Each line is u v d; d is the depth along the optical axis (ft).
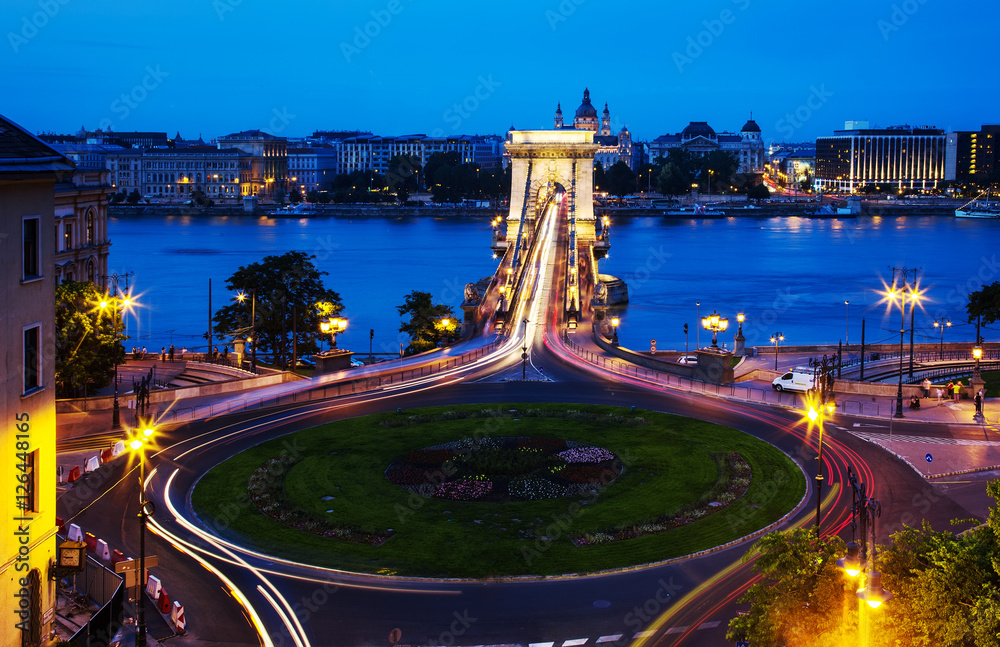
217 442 258.57
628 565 178.81
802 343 538.06
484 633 154.10
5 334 134.92
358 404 302.25
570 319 459.32
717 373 334.65
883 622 120.67
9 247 135.95
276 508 207.62
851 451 248.11
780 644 127.95
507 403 301.43
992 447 250.57
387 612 161.27
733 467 233.35
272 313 437.58
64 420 279.90
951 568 121.80
